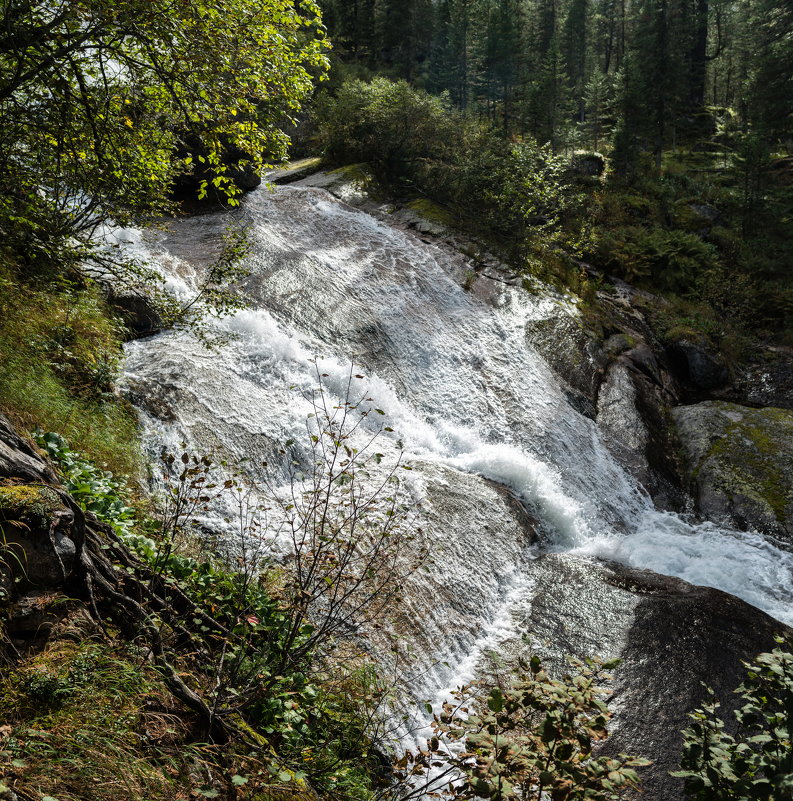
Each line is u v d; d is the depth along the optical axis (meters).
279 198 16.91
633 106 33.69
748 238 27.25
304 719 4.40
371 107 21.09
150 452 7.45
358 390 11.02
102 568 3.98
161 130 8.72
